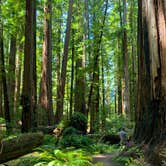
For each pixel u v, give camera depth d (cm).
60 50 3161
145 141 869
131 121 2481
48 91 2180
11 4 2036
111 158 1011
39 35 2847
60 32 3136
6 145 725
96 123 2689
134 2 2938
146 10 921
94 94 2914
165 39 856
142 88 945
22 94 1367
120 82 3544
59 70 3198
